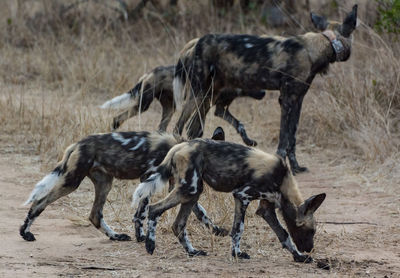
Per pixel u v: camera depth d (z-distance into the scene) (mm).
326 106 33594
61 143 28422
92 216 19656
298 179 27469
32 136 30641
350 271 17281
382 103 33250
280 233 18234
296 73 27281
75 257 17734
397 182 26344
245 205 18078
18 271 16219
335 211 23172
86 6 51188
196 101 28000
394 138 30688
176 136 20109
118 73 41031
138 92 28984
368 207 23688
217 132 19906
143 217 19438
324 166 29281
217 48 27938
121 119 29141
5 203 22625
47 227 20484
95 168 19547
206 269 16984
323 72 28000
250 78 27766
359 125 31781
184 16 50219
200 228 20484
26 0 51219
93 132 28781
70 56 44062
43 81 41250
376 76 34125
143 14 51594
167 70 28984
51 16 50625
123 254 18188
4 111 33000
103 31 49062
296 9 47969
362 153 30391
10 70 42344
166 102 29609
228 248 19078
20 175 25953
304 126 33875
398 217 22500
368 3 40000
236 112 36562
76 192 24484
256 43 27625
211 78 28250
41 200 18922
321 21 28375
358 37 38500
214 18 49594
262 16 49188
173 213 20984
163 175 17875
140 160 19484
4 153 28562
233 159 17922
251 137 32844
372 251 19109
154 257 17953
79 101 36875
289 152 28344
